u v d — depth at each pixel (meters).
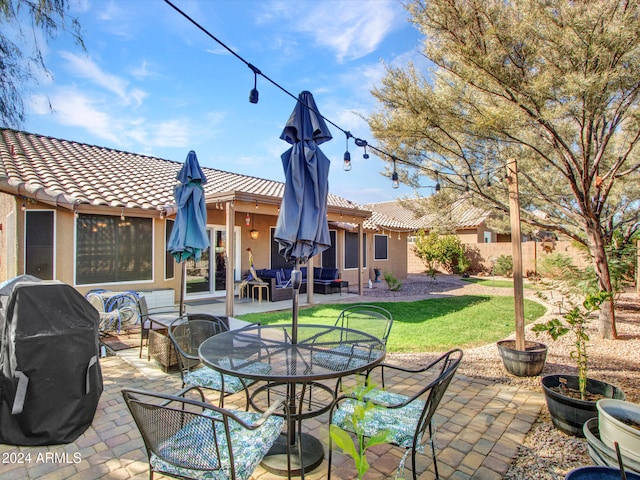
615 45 3.70
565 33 3.84
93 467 2.74
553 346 6.05
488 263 20.67
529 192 6.69
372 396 2.97
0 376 3.03
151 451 2.16
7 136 9.86
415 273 23.25
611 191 7.21
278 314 8.62
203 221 5.49
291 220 3.02
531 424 3.42
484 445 3.06
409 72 5.00
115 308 6.43
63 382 3.07
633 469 2.28
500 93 4.51
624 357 5.37
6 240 7.47
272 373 2.55
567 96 4.21
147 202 8.49
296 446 3.01
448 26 4.20
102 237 8.29
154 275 9.13
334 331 3.85
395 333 6.86
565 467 2.75
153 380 4.45
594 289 7.78
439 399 2.48
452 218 7.21
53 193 6.98
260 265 12.46
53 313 3.09
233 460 1.98
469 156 6.02
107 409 3.67
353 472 2.74
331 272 13.05
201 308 9.25
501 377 4.61
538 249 18.11
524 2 3.98
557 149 5.35
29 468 2.71
